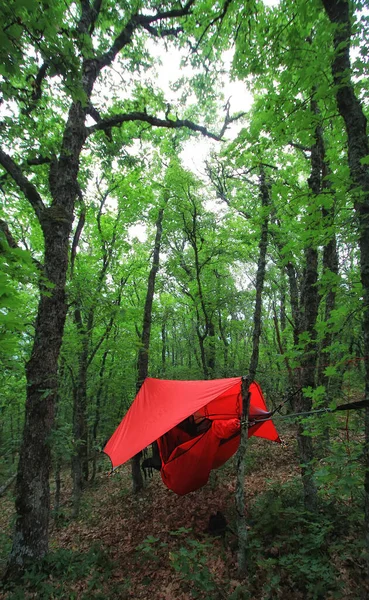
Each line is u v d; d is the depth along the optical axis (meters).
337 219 3.42
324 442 4.47
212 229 12.34
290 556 3.94
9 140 5.14
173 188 11.02
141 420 6.18
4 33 2.08
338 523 4.40
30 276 2.41
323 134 5.09
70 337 8.67
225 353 14.21
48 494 5.27
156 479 9.06
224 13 4.61
